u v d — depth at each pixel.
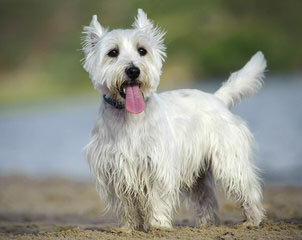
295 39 87.12
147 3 74.50
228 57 79.56
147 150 7.07
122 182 7.18
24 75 81.75
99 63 7.36
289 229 7.31
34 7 107.31
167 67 74.38
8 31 101.88
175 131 7.66
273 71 80.12
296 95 40.22
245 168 8.00
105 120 7.23
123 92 7.14
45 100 59.41
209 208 8.54
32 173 19.70
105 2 96.62
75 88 68.38
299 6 94.75
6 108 53.34
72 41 91.88
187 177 8.05
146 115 7.13
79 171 19.73
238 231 7.15
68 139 28.38
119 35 7.35
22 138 30.05
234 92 8.88
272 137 23.23
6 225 9.31
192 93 8.32
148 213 7.34
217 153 8.01
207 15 88.94
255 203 7.98
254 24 89.50
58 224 9.45
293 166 17.42
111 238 6.70
